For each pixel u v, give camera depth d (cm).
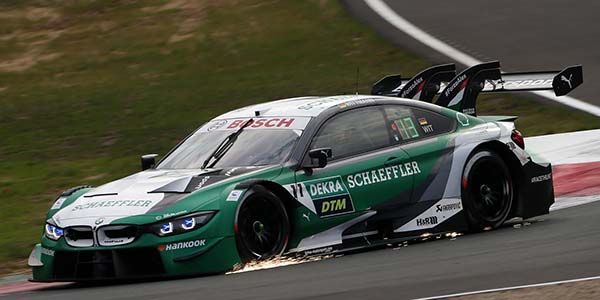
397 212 3381
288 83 7650
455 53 8081
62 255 3073
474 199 3541
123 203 3069
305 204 3173
